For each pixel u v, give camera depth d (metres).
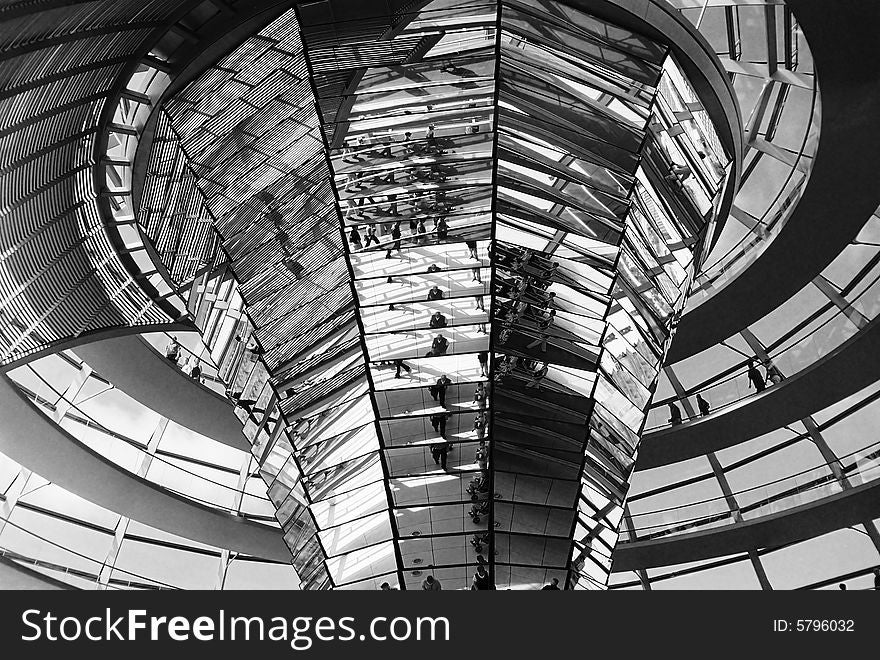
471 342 14.84
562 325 15.00
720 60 15.78
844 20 14.48
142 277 17.94
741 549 25.47
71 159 14.95
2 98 12.03
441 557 14.79
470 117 14.39
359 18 13.98
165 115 15.23
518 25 14.15
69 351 25.17
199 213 16.69
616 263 15.05
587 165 14.78
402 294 15.00
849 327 23.70
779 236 21.23
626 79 14.77
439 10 14.00
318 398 16.39
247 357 17.05
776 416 24.52
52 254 16.05
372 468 15.35
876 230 23.41
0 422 22.36
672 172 15.77
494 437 14.81
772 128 20.05
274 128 15.05
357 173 14.65
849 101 16.69
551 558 14.92
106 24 12.05
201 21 13.46
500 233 14.69
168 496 25.06
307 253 15.77
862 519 23.95
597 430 15.52
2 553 24.06
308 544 16.44
